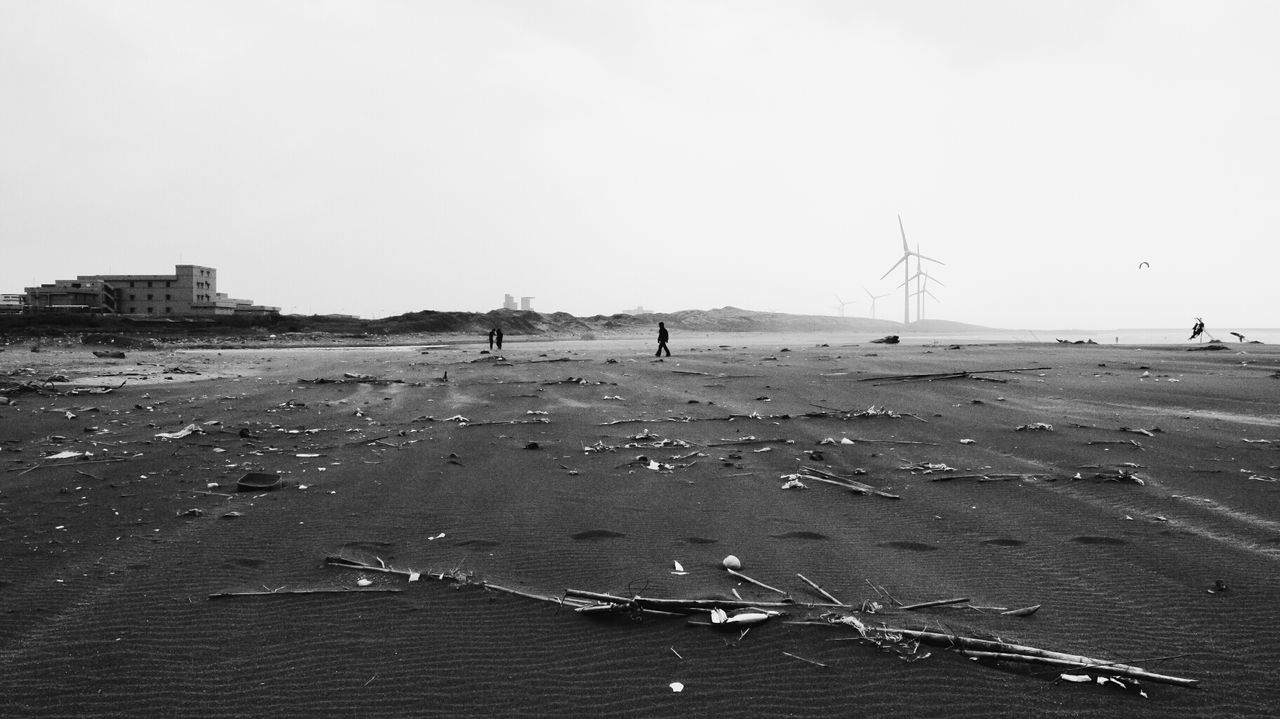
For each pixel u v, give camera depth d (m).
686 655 4.73
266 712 4.09
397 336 84.38
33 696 4.22
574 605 5.46
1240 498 8.25
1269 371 21.30
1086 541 6.88
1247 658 4.56
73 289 88.50
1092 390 17.89
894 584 5.86
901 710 4.07
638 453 11.48
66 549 6.81
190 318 78.75
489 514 8.00
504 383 22.16
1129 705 4.08
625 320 151.62
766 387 19.92
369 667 4.59
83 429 13.92
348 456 11.38
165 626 5.14
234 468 10.46
